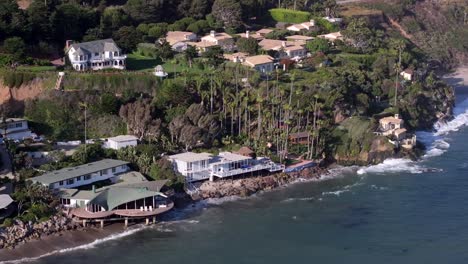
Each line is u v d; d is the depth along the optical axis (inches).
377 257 5457.7
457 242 5718.5
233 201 6712.6
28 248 5556.1
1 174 6624.0
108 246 5634.8
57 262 5319.9
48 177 6363.2
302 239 5812.0
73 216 6003.9
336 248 5634.8
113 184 6550.2
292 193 6963.6
